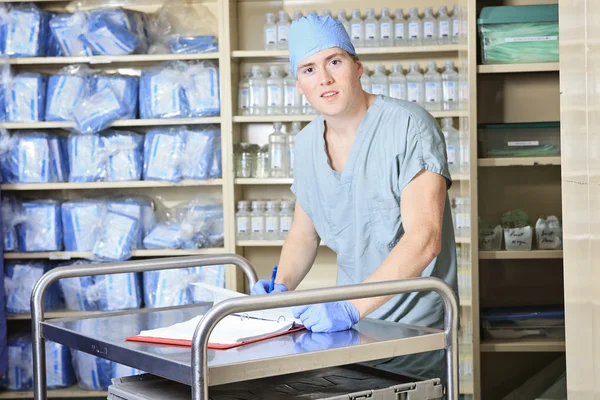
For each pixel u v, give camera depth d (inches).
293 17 150.6
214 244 144.0
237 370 45.8
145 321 62.0
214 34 146.4
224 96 140.4
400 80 140.5
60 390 144.5
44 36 146.6
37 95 144.4
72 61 143.6
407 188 69.4
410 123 69.9
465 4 127.5
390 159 70.4
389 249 73.3
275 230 142.3
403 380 55.8
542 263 141.3
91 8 147.5
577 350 49.3
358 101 71.2
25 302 145.1
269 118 141.0
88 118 141.8
